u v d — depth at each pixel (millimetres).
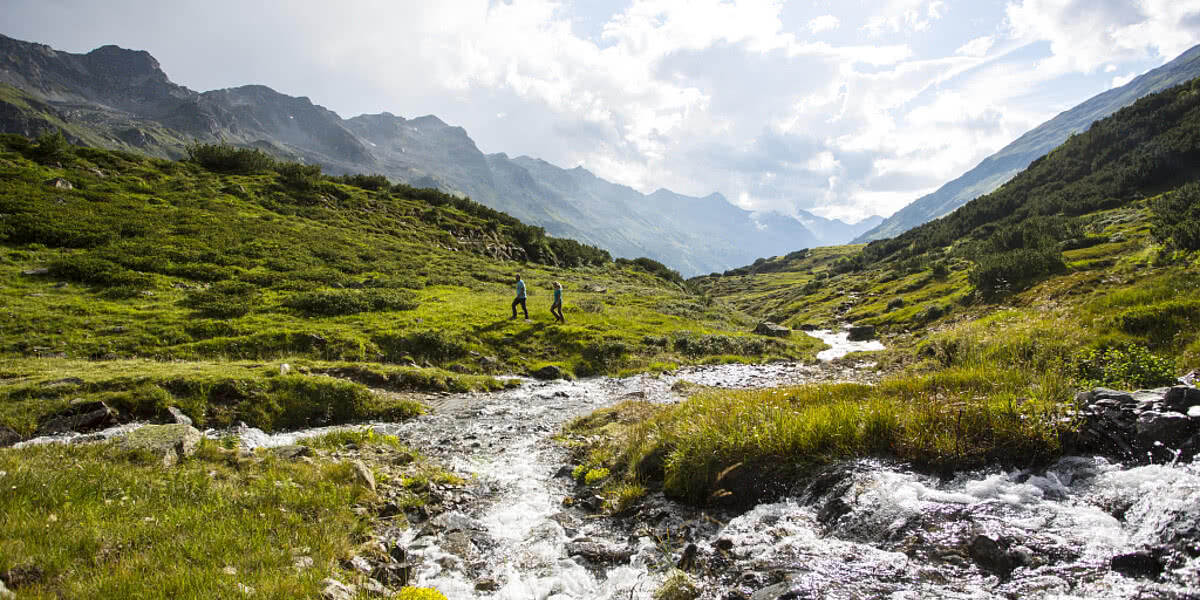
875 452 8430
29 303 23500
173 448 10203
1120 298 17375
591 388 22938
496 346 27984
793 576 5492
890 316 52719
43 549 5641
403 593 6000
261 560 6148
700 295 72438
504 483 10750
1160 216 44750
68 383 14680
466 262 53219
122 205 42344
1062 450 7539
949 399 9297
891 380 12266
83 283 28109
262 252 39344
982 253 63812
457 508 9305
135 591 5070
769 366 29188
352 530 7793
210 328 23547
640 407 16266
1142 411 7270
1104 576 4703
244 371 17344
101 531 6254
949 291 54938
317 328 25406
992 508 6324
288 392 16594
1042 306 26172
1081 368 11320
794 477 8359
